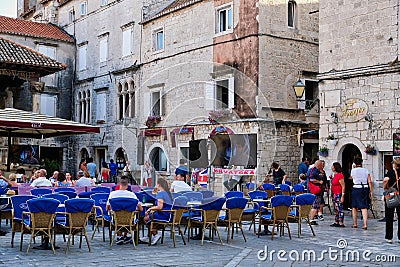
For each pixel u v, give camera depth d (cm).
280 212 1120
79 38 3216
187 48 2308
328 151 1662
